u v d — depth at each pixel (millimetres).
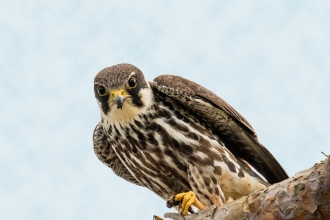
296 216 8117
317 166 8039
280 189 8344
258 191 8828
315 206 7918
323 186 7816
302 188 8055
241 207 8836
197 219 9477
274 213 8352
